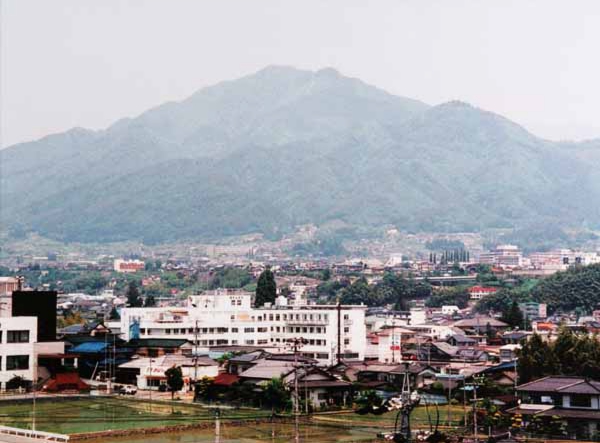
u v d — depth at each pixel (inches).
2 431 5979.3
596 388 6565.0
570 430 6358.3
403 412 5708.7
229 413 7362.2
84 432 6279.5
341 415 7337.6
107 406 7810.0
